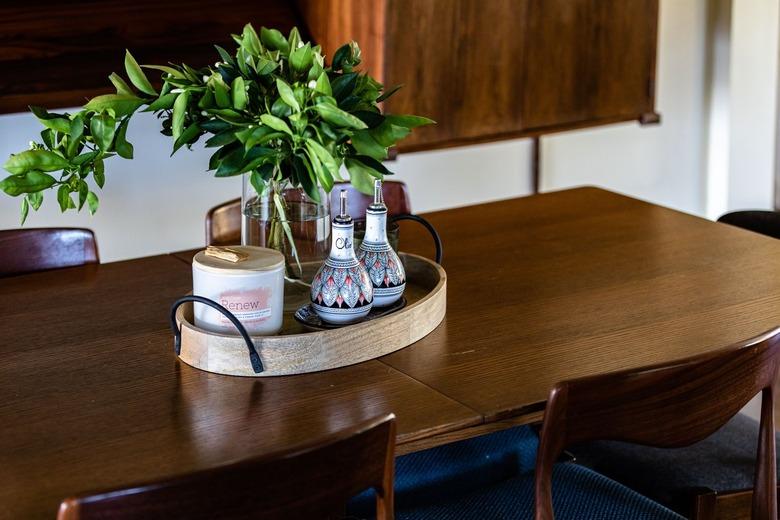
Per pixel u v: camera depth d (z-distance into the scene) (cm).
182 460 136
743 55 414
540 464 145
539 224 241
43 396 154
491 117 338
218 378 160
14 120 292
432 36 319
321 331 161
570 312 187
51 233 216
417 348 171
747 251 222
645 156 417
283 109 159
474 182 381
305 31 334
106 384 158
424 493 193
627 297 195
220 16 322
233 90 159
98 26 303
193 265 165
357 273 168
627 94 366
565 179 402
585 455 217
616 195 266
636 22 360
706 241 229
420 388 156
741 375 156
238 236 233
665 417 151
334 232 167
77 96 289
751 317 185
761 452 168
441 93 326
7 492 128
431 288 190
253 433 143
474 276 206
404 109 320
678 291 198
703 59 418
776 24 416
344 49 173
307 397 153
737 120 422
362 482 130
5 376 161
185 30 314
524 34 337
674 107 418
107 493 110
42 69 290
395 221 196
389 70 314
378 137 164
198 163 326
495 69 334
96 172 169
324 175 156
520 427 206
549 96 348
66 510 109
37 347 172
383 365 164
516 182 390
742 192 433
